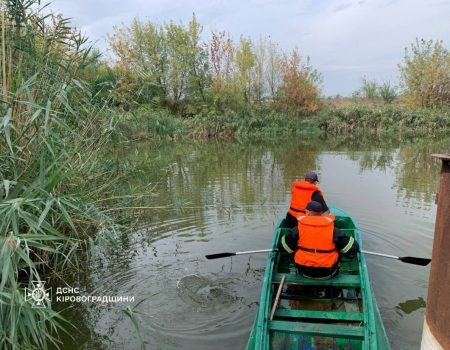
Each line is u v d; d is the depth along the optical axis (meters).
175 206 8.06
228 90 27.09
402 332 4.02
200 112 26.77
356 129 26.89
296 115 28.30
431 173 11.95
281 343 3.52
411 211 8.00
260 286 5.15
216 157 15.77
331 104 30.92
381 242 6.39
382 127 26.58
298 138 23.70
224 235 6.90
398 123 26.47
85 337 4.13
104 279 5.39
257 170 12.73
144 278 5.39
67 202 4.03
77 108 5.93
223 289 5.07
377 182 10.77
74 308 4.68
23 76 4.79
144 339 4.07
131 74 8.18
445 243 2.35
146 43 27.88
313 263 4.28
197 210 8.33
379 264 5.58
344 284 4.27
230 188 10.20
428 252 6.00
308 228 4.32
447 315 2.31
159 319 4.42
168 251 6.28
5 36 4.79
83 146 6.04
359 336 3.44
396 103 32.34
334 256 4.33
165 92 28.23
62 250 5.44
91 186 6.31
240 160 14.95
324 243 4.27
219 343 4.00
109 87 7.16
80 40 5.34
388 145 19.47
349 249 4.34
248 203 8.76
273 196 9.32
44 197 4.14
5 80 4.29
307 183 5.96
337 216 6.36
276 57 29.03
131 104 7.21
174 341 4.03
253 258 5.97
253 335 3.55
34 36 5.12
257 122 26.14
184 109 28.34
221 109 27.66
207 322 4.36
